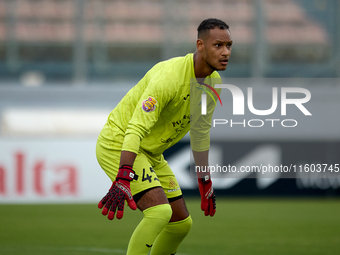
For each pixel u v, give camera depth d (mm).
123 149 8391
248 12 43750
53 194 29109
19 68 41344
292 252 14812
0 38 41469
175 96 8969
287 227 20594
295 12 43719
